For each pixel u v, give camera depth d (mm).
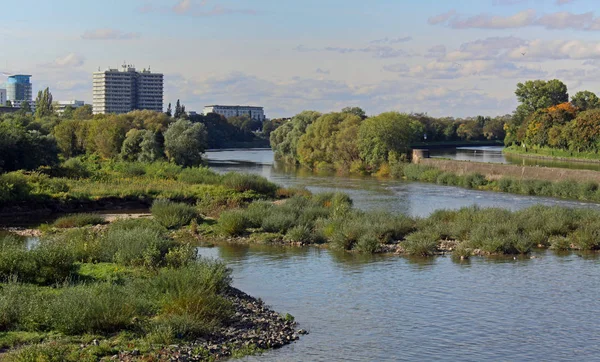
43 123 143000
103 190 66000
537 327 24969
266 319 25078
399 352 22156
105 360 19359
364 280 32469
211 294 24875
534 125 158250
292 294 29672
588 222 44688
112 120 128125
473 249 40125
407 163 108125
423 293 29875
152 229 43062
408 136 115812
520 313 26734
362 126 115312
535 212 48625
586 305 27938
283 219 46781
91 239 34375
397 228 44281
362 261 37219
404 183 93062
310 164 126938
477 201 70875
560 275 33500
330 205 57875
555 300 28688
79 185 69500
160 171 81125
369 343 22984
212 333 22781
